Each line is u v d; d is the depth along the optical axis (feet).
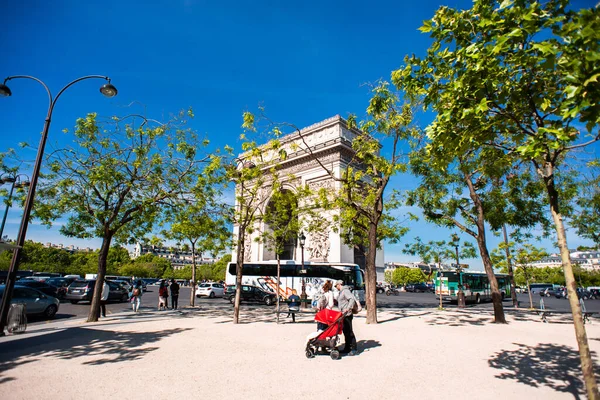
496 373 29.96
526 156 24.03
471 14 24.38
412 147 65.72
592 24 16.71
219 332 50.83
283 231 80.48
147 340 44.24
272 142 60.75
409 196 76.59
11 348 39.22
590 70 17.75
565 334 51.62
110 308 98.07
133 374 28.91
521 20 21.22
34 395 23.76
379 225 89.76
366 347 40.42
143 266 391.86
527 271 110.42
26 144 58.54
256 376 28.55
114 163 61.11
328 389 25.44
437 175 71.92
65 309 91.91
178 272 412.36
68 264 362.94
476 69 22.25
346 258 121.39
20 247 46.16
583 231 74.02
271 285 122.93
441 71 26.40
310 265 119.14
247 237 148.15
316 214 81.76
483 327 58.65
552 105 24.50
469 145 26.58
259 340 44.42
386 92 59.93
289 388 25.62
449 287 134.10
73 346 40.40
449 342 43.98
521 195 70.28
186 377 28.17
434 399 23.67
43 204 60.44
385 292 238.48
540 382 27.48
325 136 130.72
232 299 123.85
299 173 134.62
